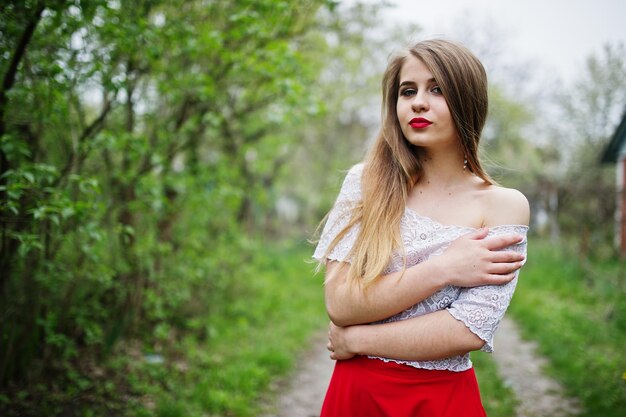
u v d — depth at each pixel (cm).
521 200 117
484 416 127
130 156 337
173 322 440
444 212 121
